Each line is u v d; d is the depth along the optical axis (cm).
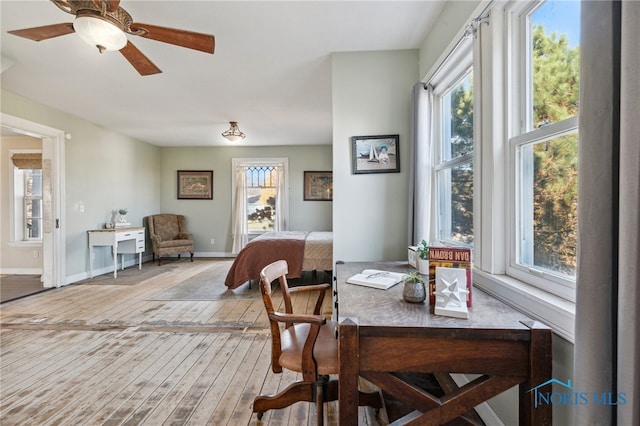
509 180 145
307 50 252
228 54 259
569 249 113
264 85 329
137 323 287
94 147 481
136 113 430
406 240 254
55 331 268
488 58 150
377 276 175
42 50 253
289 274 396
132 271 519
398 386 101
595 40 77
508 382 98
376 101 254
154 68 206
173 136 575
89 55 261
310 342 126
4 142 502
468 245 193
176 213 673
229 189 671
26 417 158
